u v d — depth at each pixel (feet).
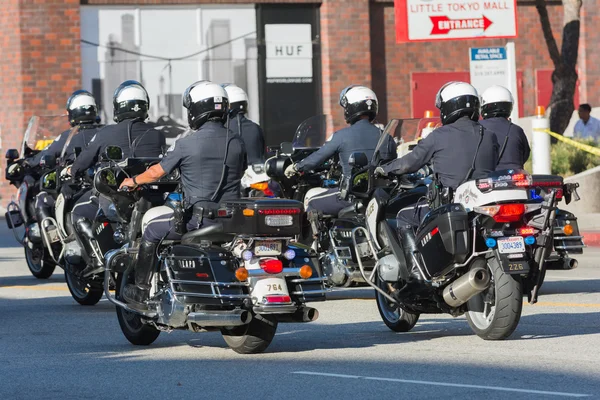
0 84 196.03
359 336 68.08
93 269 80.53
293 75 204.33
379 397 49.65
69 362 60.75
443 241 61.57
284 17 203.21
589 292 86.58
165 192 66.18
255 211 58.13
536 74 215.72
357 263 77.66
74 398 51.42
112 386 53.83
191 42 199.82
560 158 157.38
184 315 58.70
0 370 58.75
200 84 63.21
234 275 58.54
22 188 100.32
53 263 101.19
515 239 60.70
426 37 152.87
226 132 62.59
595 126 167.53
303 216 60.08
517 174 60.59
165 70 199.31
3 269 111.14
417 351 61.57
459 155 64.90
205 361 60.08
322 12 204.54
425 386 51.72
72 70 195.52
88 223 81.56
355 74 205.77
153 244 62.39
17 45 193.88
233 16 201.26
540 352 60.13
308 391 51.39
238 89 91.71
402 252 66.23
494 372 54.70
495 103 77.61
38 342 68.13
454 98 65.77
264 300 58.08
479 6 152.15
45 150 92.07
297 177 87.20
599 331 67.21
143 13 197.98
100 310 82.43
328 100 204.74
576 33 168.14
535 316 74.08
